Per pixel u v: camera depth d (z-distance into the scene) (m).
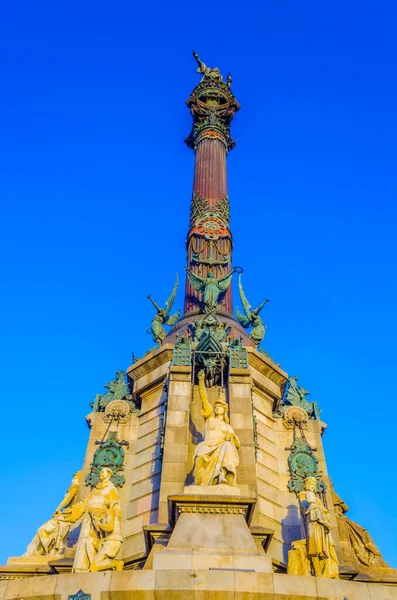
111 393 23.19
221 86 36.75
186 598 11.95
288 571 15.47
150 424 20.94
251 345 23.41
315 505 16.30
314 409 22.94
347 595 12.40
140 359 22.95
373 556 19.47
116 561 15.00
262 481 19.31
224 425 16.80
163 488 17.05
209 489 15.09
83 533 15.16
